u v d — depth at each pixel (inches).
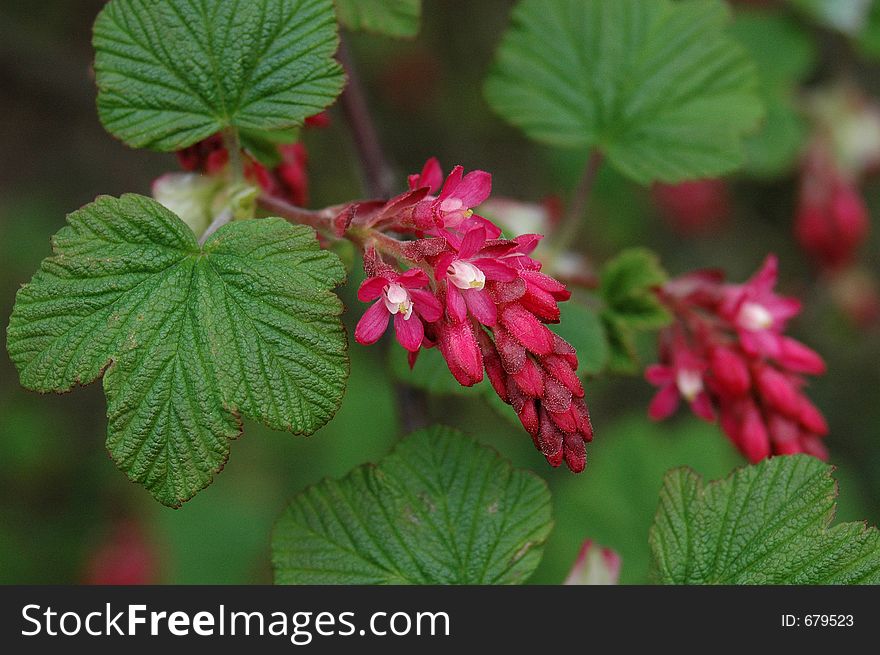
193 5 13.1
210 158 13.7
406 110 28.5
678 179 15.1
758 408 14.2
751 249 28.8
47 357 12.5
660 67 15.2
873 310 24.8
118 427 12.5
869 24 18.4
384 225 12.7
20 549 25.1
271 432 23.6
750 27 19.0
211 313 12.6
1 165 28.5
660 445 17.4
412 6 14.1
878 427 27.4
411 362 12.4
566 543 17.1
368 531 13.3
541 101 15.3
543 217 15.9
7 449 25.6
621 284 14.9
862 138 19.1
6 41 26.3
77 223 12.6
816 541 13.1
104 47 13.1
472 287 12.2
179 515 22.4
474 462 13.4
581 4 15.3
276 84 13.1
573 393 12.3
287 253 12.6
